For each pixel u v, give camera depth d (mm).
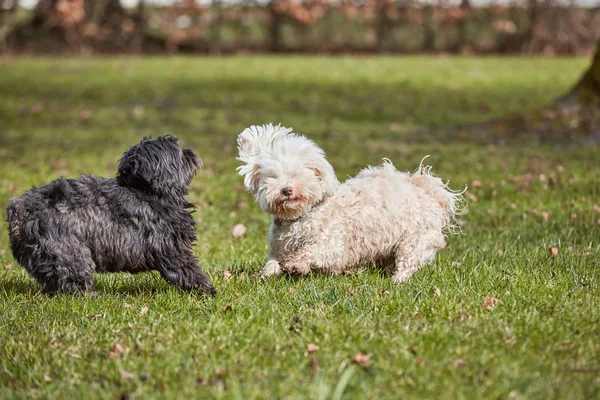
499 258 6074
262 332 4328
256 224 7980
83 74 24906
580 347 3949
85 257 5020
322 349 4027
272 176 5367
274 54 34938
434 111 17781
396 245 5707
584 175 9617
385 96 20328
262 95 20656
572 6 33750
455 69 26250
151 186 5098
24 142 14125
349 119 16891
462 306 4734
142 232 5066
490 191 9023
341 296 5004
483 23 35062
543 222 7402
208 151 13078
